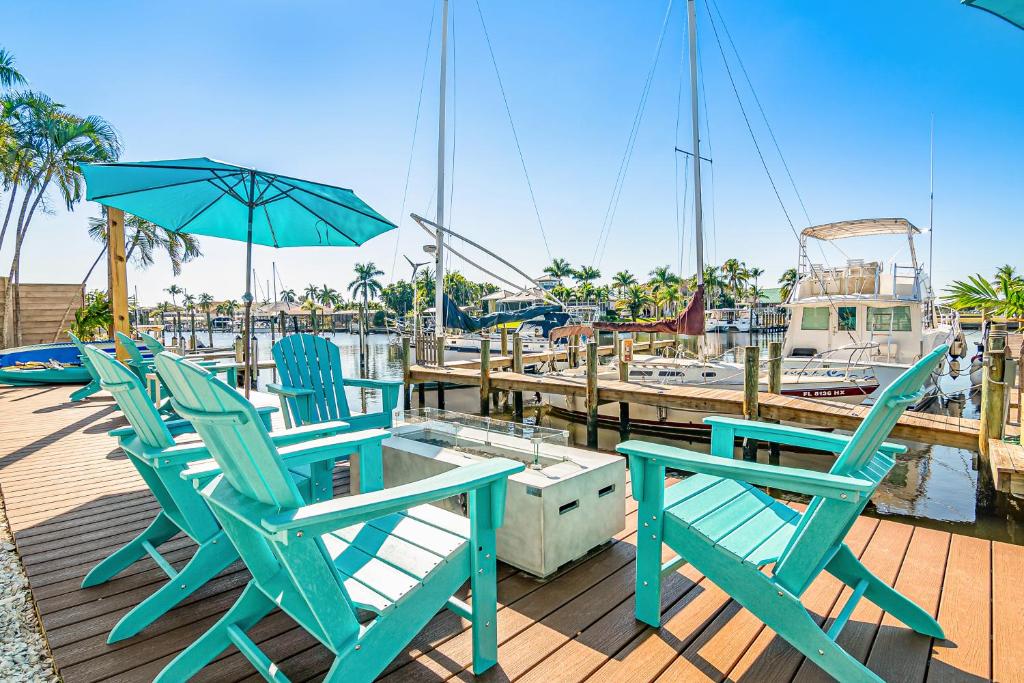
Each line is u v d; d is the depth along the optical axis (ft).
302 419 12.29
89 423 19.94
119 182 10.17
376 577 5.18
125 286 22.54
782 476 5.32
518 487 7.95
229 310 269.23
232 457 4.56
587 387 26.55
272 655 6.10
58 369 30.73
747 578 5.68
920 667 5.83
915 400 5.33
